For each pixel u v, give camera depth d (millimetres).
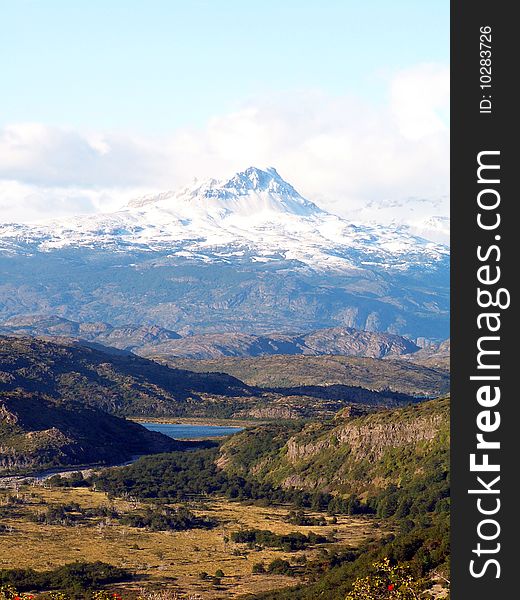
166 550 195250
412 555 128750
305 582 160125
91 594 150875
